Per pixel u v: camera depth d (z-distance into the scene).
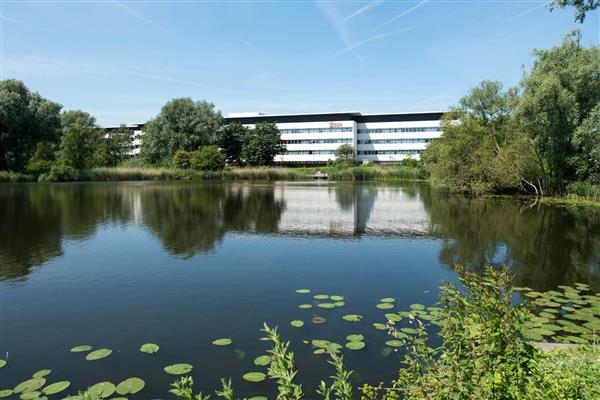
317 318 6.53
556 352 4.49
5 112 47.72
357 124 95.88
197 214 19.34
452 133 33.69
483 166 31.52
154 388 4.44
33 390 4.36
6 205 22.66
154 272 9.35
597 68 25.92
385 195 31.88
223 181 55.28
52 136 53.66
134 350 5.42
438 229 15.62
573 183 29.28
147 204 23.45
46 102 53.50
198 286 8.34
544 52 28.34
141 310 6.95
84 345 5.57
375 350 5.31
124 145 86.88
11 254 11.02
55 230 14.80
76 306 7.16
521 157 29.83
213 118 76.25
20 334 5.98
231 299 7.50
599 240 13.62
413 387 3.49
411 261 10.55
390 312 6.80
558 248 12.27
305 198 28.53
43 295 7.75
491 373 3.03
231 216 18.70
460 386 3.00
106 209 21.02
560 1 8.64
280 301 7.40
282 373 2.48
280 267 9.87
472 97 38.16
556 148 28.25
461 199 28.61
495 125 37.31
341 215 19.50
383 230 15.31
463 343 3.27
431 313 6.62
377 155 95.19
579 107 27.25
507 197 30.27
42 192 31.77
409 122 93.00
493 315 3.26
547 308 7.02
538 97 26.08
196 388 4.43
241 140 82.56
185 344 5.59
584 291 8.20
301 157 94.81
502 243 13.02
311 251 11.68
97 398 4.01
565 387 3.46
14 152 51.06
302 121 94.44
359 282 8.66
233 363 5.02
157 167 65.19
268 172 63.25
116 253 11.20
